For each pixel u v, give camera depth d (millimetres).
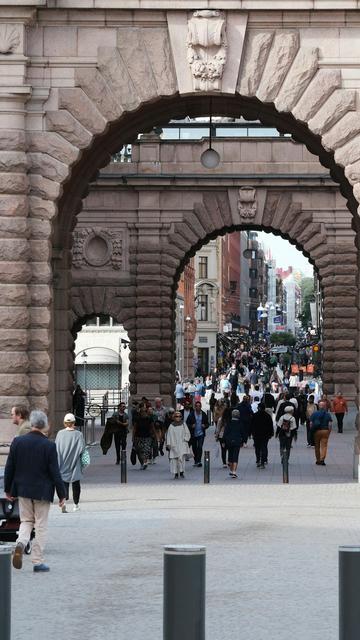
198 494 37219
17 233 37750
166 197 69562
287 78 38469
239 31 38438
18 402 37656
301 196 69375
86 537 27938
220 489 38812
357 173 38375
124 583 22203
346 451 55219
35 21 38406
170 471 44812
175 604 13258
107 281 69562
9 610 13945
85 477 43781
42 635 18031
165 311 69562
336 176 46062
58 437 32562
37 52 38500
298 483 40500
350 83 38469
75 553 25656
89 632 18234
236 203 69500
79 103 38375
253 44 38469
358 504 34031
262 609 19781
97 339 95688
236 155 69312
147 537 27828
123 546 26547
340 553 13609
